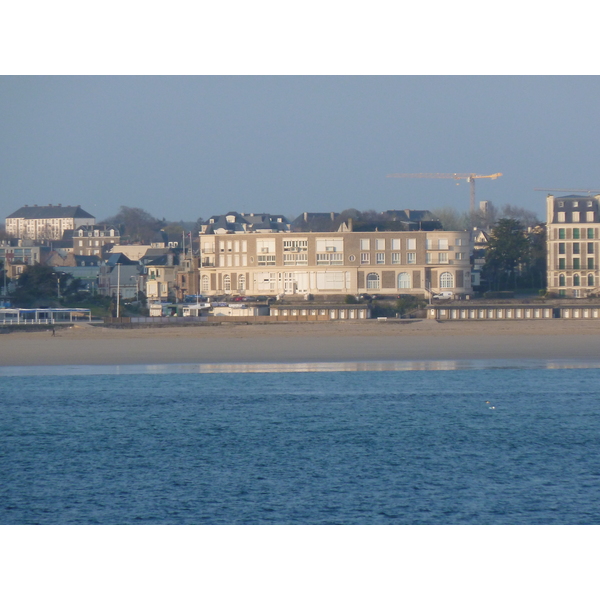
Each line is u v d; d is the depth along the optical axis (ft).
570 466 535.19
